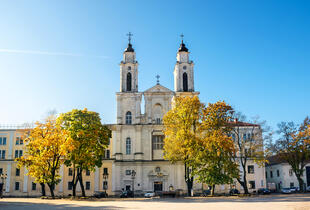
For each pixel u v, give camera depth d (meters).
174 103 64.69
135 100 79.00
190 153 54.34
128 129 77.44
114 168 76.44
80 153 56.72
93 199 53.84
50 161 58.31
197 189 74.00
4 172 79.75
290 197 48.94
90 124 59.62
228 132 58.00
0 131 82.25
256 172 77.12
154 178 75.06
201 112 57.69
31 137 56.53
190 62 81.94
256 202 39.97
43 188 57.50
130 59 82.25
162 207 34.25
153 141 77.44
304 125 67.25
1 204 39.88
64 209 32.69
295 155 68.81
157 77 80.00
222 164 55.50
